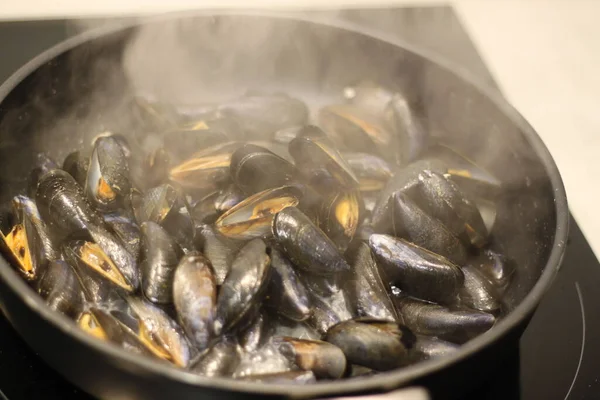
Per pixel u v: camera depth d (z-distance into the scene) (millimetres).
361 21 742
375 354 507
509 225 611
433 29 746
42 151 624
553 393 541
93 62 629
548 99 730
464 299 562
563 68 759
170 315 535
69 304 527
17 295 470
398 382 453
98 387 487
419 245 577
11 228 571
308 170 611
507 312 568
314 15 740
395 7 760
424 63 646
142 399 477
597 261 608
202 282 523
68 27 704
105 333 511
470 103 626
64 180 584
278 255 546
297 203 584
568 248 613
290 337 519
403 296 562
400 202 582
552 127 707
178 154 633
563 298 585
